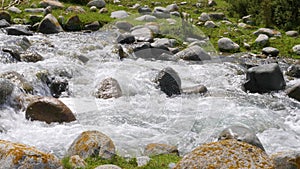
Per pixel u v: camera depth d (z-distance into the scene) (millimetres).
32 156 5426
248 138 8125
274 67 12258
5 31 16000
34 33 16516
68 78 11789
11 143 5668
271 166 5156
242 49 15945
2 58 12500
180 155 7359
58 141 8016
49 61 12805
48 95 11297
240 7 20203
